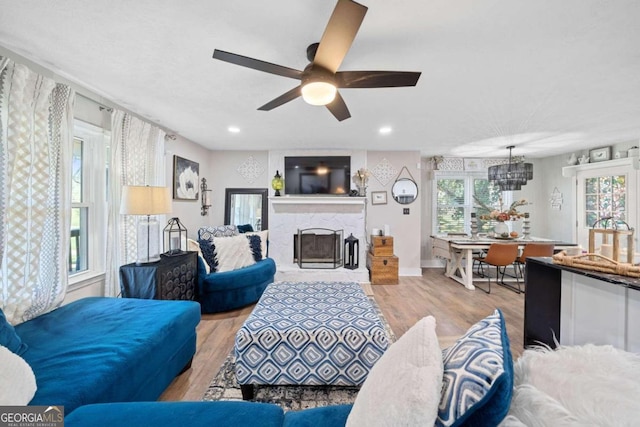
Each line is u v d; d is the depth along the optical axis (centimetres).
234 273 346
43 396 113
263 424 103
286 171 490
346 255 490
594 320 169
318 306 226
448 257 471
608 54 179
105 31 160
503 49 174
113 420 103
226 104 271
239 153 500
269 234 492
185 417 105
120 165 264
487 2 134
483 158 566
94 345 151
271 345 184
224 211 498
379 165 503
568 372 83
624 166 421
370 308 222
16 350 139
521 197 574
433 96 247
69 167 211
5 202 171
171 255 299
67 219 209
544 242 425
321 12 142
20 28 157
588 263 170
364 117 307
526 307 211
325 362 183
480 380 71
